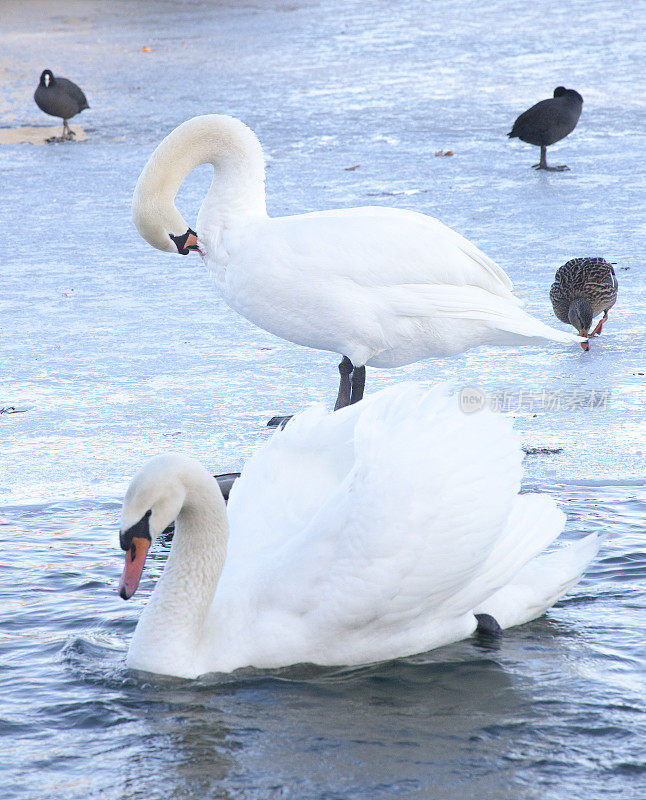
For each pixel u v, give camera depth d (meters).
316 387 13.46
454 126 31.39
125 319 16.44
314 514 7.92
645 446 11.50
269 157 28.03
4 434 12.04
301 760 6.18
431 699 6.88
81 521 9.95
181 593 7.27
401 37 48.88
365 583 7.13
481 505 7.34
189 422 12.32
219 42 50.34
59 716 6.70
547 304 16.45
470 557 7.32
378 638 7.37
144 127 33.12
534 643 7.66
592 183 24.38
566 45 44.25
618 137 29.30
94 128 33.41
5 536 9.59
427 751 6.26
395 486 7.21
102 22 59.75
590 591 8.44
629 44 43.66
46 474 10.99
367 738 6.41
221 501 7.30
